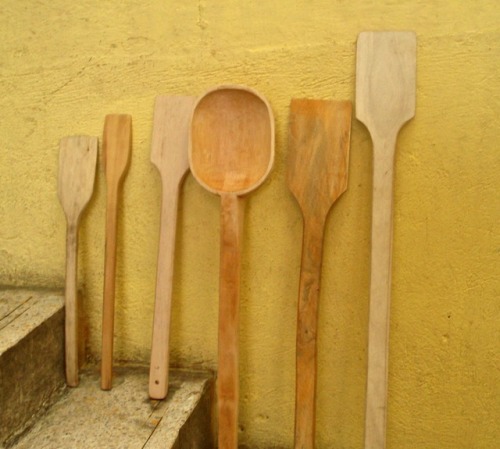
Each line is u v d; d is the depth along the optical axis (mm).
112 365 903
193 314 922
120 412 834
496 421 842
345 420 887
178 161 857
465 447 858
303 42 828
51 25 910
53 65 917
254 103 818
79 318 941
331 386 884
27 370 809
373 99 782
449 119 794
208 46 861
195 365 938
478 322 826
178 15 866
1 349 758
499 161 788
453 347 838
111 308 882
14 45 926
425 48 790
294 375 896
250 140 829
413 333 847
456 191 805
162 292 857
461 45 780
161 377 856
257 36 843
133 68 891
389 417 876
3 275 987
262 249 877
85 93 913
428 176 810
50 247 965
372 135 780
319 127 800
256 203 868
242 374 915
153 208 911
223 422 827
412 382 859
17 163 953
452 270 822
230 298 810
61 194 903
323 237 808
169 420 811
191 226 900
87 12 896
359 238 839
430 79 792
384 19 799
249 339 903
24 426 803
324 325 872
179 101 857
